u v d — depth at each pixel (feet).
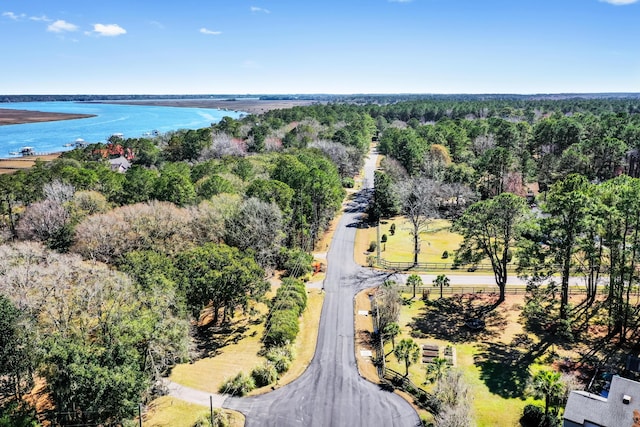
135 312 137.69
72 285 150.71
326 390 153.99
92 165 390.63
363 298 223.51
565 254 188.96
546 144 467.11
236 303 188.34
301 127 572.51
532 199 367.04
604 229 183.83
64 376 116.47
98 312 136.05
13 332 124.67
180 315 153.28
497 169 369.71
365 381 159.33
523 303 215.92
